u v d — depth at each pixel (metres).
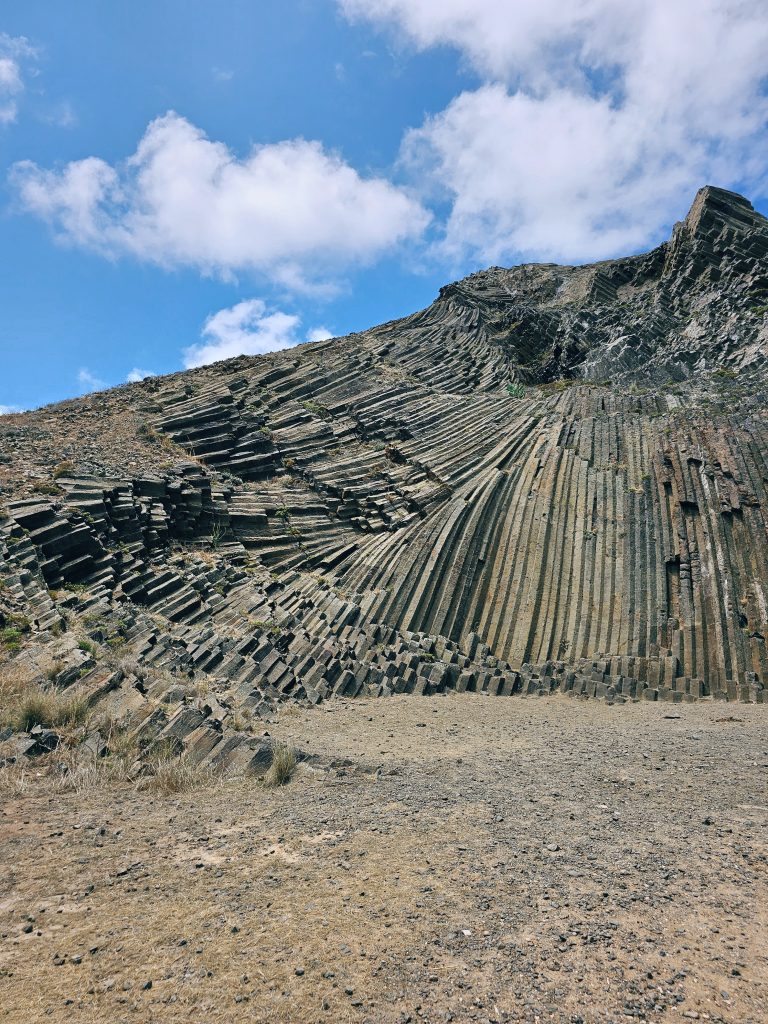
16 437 28.52
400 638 25.39
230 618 22.59
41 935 6.02
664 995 5.16
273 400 41.41
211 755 12.08
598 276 68.50
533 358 60.69
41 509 21.12
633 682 24.94
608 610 28.42
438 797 10.56
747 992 5.17
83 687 13.21
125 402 36.75
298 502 32.25
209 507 28.78
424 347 57.41
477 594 29.06
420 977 5.44
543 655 26.97
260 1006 5.07
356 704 20.16
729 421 36.38
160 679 15.23
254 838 8.59
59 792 9.88
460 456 38.12
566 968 5.54
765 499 31.56
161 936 6.04
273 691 18.61
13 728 11.33
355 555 30.17
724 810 9.92
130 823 8.98
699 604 28.20
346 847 8.29
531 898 6.80
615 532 31.69
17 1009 4.94
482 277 77.94
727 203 63.06
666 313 57.56
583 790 11.09
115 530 23.48
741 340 48.81
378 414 42.38
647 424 38.59
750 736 16.89
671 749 14.86
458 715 19.73
